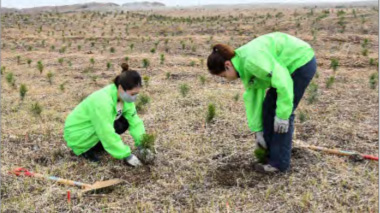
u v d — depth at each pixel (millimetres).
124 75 4012
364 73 8602
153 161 4371
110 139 4117
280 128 3631
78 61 11258
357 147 4672
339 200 3596
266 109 3898
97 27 18859
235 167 4258
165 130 5344
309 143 4816
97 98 4094
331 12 18391
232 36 14727
